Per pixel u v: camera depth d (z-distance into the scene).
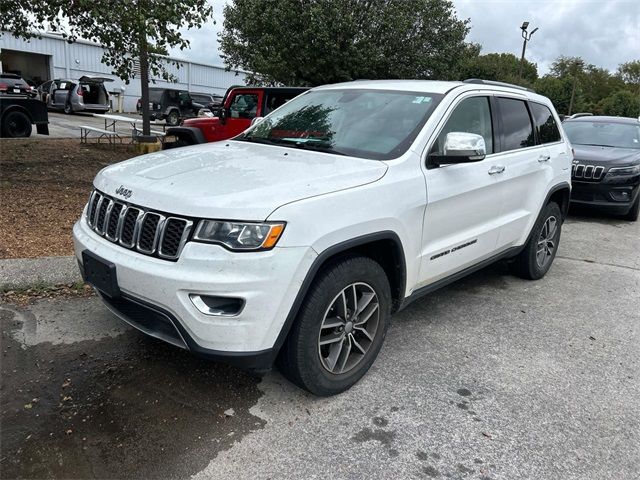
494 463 2.65
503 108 4.53
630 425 3.02
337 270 2.90
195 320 2.57
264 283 2.56
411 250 3.37
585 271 5.97
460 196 3.76
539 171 4.91
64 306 4.09
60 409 2.87
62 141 14.06
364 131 3.70
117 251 2.87
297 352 2.84
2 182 8.10
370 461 2.62
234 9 20.41
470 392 3.28
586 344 4.05
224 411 2.94
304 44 17.17
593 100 81.31
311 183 2.86
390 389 3.26
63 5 7.12
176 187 2.81
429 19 18.25
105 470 2.46
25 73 35.56
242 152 3.60
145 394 3.05
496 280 5.47
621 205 8.57
